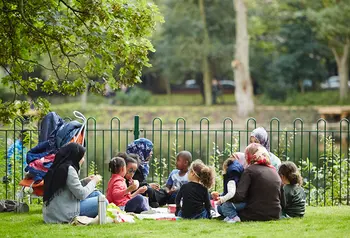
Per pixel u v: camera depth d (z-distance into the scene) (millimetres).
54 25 13211
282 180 12328
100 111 52062
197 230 10773
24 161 16141
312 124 45938
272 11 53688
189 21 55469
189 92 67688
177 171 14078
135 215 12273
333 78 65562
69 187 11555
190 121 50750
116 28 12836
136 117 15453
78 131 13055
